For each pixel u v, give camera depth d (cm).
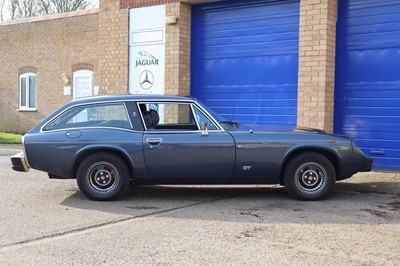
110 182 770
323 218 657
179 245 535
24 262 480
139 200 781
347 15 1080
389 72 1038
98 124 777
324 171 765
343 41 1088
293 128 807
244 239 558
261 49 1209
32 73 1997
